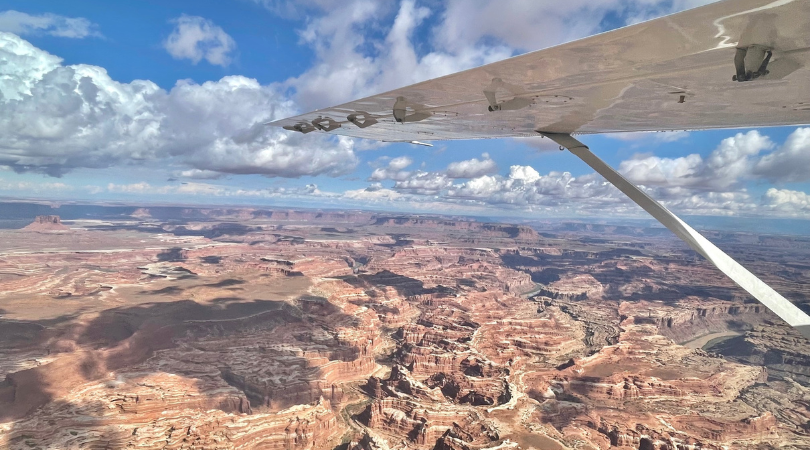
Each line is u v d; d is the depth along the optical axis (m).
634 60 7.34
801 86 7.72
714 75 7.66
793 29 5.62
